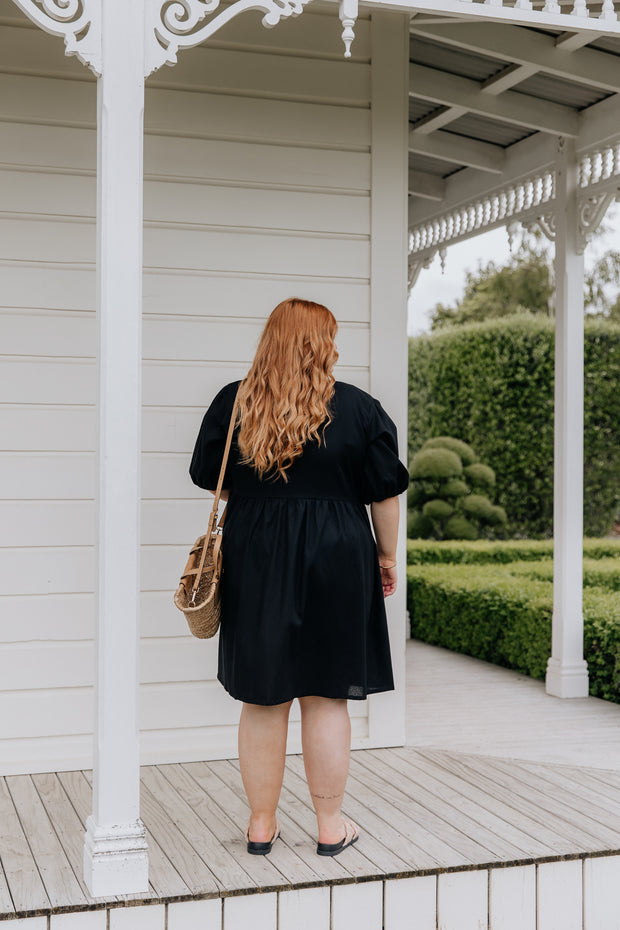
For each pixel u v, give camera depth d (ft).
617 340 32.22
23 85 12.18
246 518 9.36
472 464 32.60
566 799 11.20
